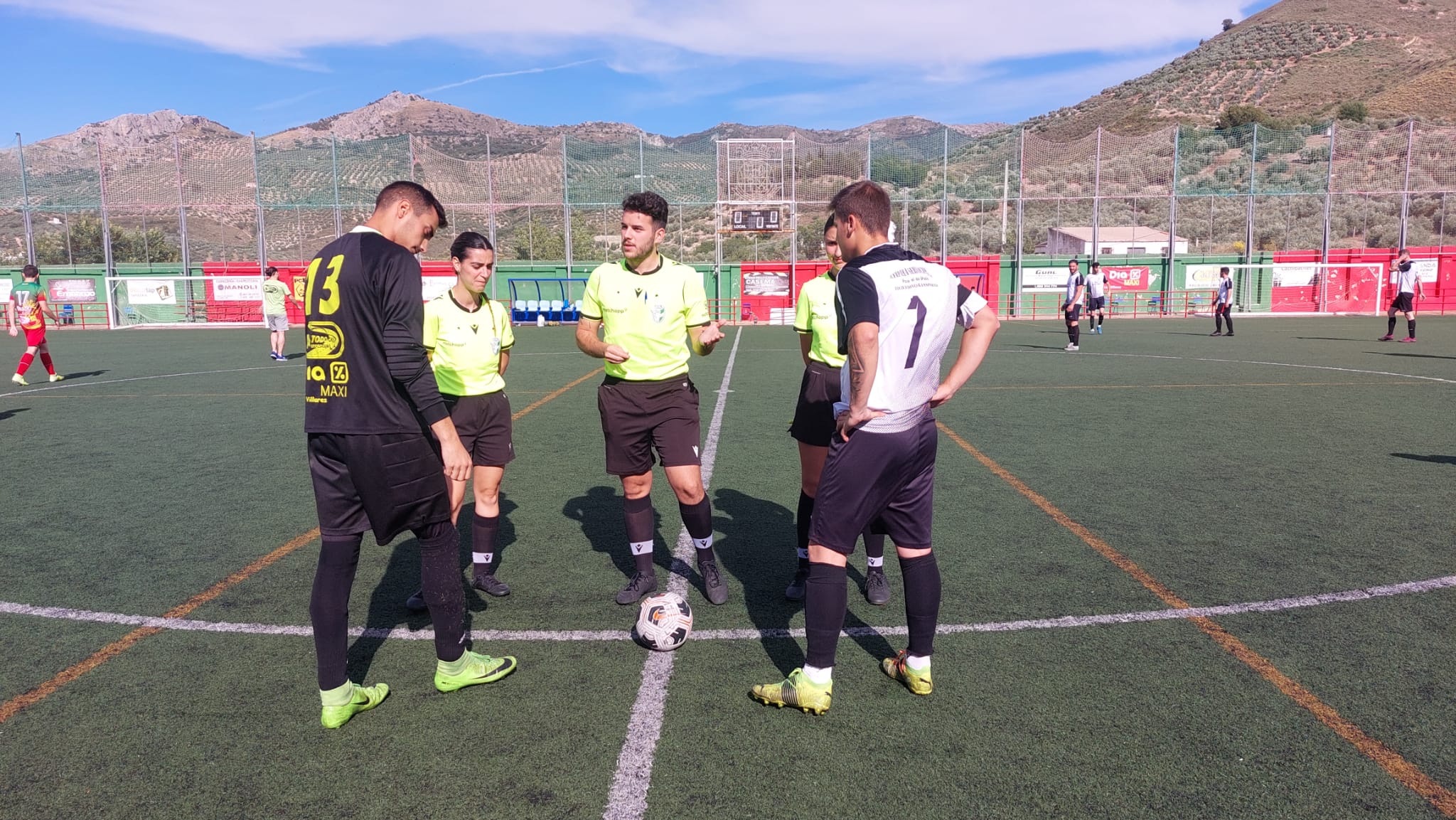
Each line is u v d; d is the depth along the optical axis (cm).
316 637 277
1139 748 264
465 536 509
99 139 2744
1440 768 252
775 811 233
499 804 238
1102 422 868
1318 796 239
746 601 399
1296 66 8444
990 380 1212
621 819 230
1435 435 781
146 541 491
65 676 319
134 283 2845
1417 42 9162
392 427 274
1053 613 373
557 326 2678
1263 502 555
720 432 828
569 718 287
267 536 501
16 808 237
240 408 1018
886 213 289
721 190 2827
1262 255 2961
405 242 287
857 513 282
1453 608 374
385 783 249
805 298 414
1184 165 2958
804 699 285
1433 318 2716
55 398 1104
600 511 555
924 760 259
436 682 308
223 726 283
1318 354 1560
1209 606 379
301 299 2834
